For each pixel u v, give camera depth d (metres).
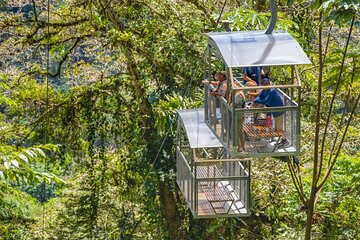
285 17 23.41
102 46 29.17
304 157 23.50
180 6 27.86
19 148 14.53
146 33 28.42
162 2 27.91
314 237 22.27
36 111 30.64
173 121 25.72
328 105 24.52
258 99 14.22
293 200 22.86
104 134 30.39
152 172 28.19
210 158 19.66
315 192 17.78
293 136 13.86
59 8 30.09
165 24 27.62
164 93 28.08
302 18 25.02
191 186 18.02
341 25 16.44
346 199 22.25
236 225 26.11
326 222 22.17
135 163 28.88
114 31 27.38
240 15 20.55
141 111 29.28
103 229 30.25
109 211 30.88
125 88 30.20
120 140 30.22
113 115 29.97
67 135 30.23
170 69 27.77
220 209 17.81
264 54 13.60
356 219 22.22
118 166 30.28
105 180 30.39
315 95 24.38
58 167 31.00
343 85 17.47
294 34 20.91
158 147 28.19
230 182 18.42
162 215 28.98
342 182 22.05
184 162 18.98
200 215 17.78
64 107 30.31
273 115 14.05
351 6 14.41
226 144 14.65
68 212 30.36
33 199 30.09
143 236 29.77
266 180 23.56
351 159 23.03
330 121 24.39
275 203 24.31
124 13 29.03
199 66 26.38
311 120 24.59
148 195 28.88
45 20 31.12
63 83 37.06
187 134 18.00
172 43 26.59
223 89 14.67
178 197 28.91
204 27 27.14
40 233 29.44
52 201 33.91
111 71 32.12
